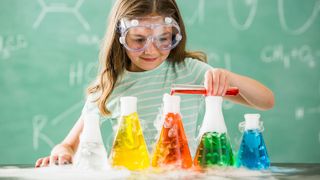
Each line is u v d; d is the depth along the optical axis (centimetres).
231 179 75
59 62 224
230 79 113
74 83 223
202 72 131
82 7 225
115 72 127
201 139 87
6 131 221
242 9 233
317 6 236
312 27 236
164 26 106
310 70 235
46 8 224
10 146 220
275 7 235
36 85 222
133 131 86
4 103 221
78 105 223
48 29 224
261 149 89
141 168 85
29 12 224
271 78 233
